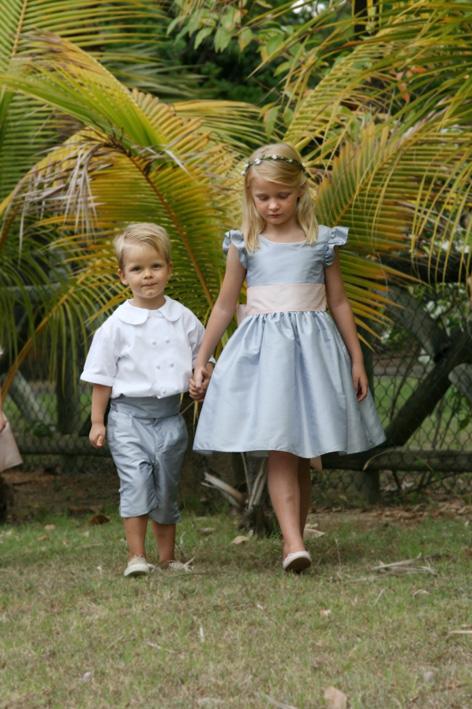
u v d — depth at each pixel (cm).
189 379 424
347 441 383
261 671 272
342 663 275
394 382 634
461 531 488
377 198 453
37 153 548
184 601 350
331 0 378
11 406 954
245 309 407
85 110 443
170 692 262
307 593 351
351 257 467
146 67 746
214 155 529
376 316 534
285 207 394
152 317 423
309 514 595
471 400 596
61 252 630
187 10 549
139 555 409
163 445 418
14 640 310
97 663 286
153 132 445
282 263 396
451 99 361
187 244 479
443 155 440
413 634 299
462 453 600
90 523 583
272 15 365
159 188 457
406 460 609
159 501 419
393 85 356
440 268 576
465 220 495
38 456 854
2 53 557
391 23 354
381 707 243
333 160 512
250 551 448
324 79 515
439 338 600
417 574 377
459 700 247
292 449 370
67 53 480
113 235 487
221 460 606
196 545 472
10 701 260
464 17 327
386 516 579
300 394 383
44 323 613
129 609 344
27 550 482
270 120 575
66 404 790
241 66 1244
